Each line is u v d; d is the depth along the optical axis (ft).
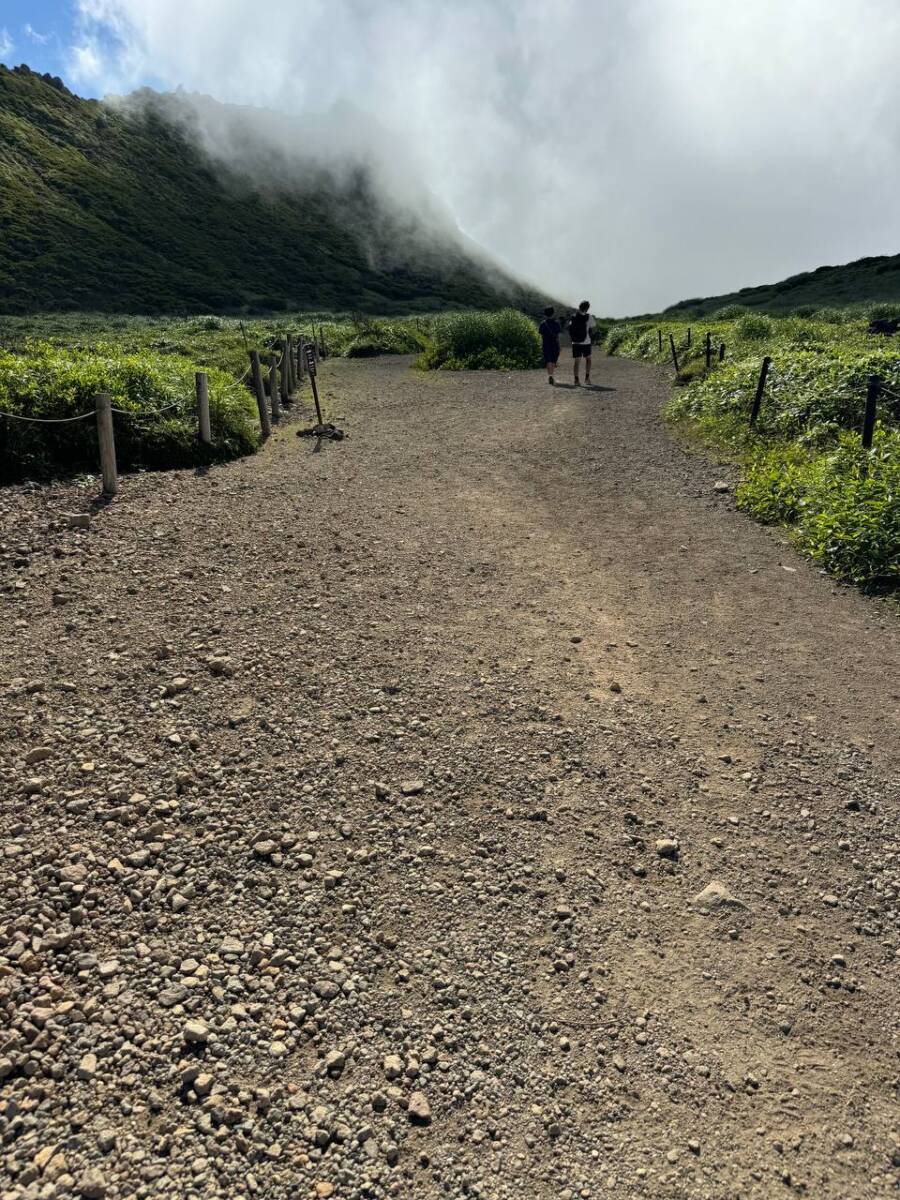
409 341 104.94
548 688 16.67
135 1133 7.78
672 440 41.50
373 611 19.81
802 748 15.01
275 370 44.96
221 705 15.15
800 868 12.06
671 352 81.10
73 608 18.52
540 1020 9.36
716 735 15.38
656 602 21.59
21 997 9.05
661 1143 8.07
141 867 11.17
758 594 22.18
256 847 11.64
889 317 89.71
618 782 13.83
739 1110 8.47
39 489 26.53
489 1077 8.65
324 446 38.42
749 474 32.37
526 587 22.08
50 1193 7.12
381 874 11.41
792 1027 9.49
